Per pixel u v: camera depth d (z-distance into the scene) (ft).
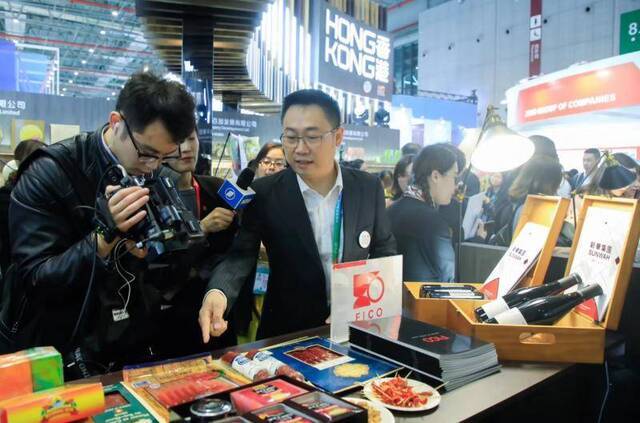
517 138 5.71
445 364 3.50
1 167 14.06
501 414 3.76
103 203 3.61
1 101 15.80
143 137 3.71
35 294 3.93
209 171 12.01
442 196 7.05
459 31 48.21
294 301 5.15
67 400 2.62
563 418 4.26
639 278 4.55
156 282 4.89
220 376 3.52
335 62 24.00
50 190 4.00
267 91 22.18
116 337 4.27
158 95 3.65
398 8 56.49
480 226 8.72
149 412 2.97
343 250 5.13
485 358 3.76
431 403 3.21
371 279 4.53
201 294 5.61
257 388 2.98
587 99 21.80
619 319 4.35
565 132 22.93
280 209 5.09
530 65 42.16
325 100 4.79
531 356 4.06
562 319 4.54
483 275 6.29
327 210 5.26
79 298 4.15
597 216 4.65
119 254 3.93
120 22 38.14
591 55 37.93
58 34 41.19
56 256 3.89
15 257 3.96
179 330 5.40
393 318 4.45
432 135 37.06
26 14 36.09
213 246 6.10
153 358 4.82
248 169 5.39
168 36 13.19
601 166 6.21
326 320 5.09
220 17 11.78
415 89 58.54
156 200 3.69
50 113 16.51
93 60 48.24
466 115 38.50
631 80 20.04
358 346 4.15
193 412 2.68
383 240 5.56
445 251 6.59
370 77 27.53
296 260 5.09
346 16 24.72
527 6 42.16
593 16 37.70
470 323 4.11
